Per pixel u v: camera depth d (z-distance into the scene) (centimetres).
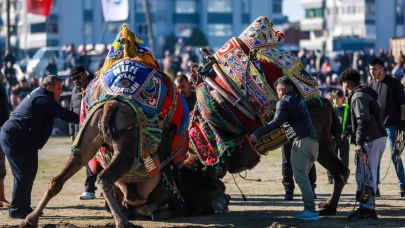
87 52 4175
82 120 1021
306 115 1037
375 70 1302
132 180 1038
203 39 6284
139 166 990
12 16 6894
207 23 7000
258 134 1021
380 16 6900
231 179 1592
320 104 1102
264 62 1096
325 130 1112
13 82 3544
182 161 1087
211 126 1100
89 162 1053
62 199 1323
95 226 1027
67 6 6475
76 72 1273
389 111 1292
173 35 6344
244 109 1084
